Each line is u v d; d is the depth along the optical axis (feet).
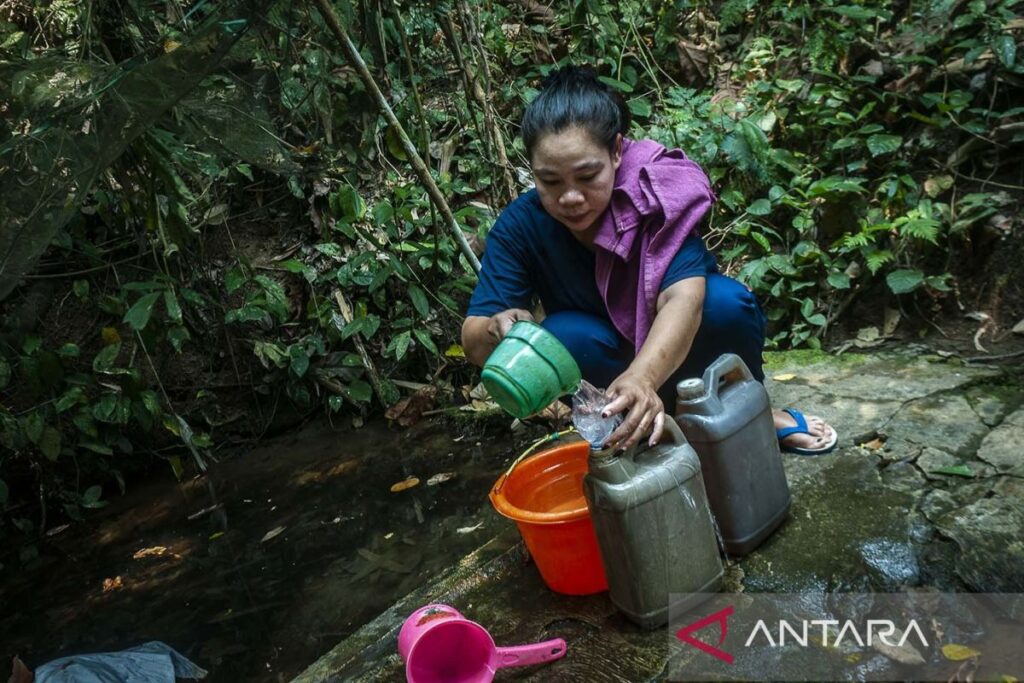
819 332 11.02
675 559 6.16
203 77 7.18
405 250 11.82
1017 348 9.72
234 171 12.43
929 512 7.02
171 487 11.60
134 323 10.61
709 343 7.10
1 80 7.30
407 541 9.19
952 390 9.02
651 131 13.21
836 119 12.16
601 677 5.94
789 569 6.66
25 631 8.83
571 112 6.08
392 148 9.77
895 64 12.37
